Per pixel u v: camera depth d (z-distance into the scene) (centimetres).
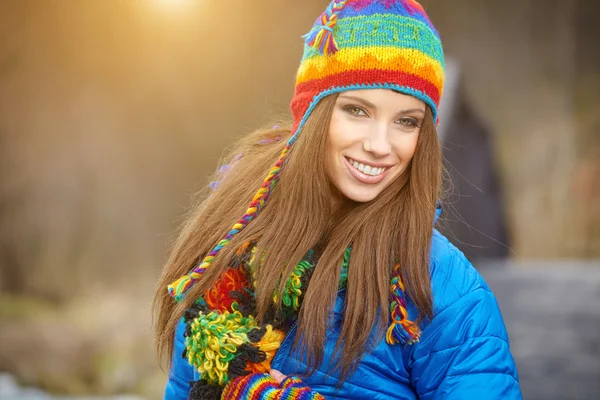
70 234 1694
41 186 1686
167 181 1870
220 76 1948
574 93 2508
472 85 2533
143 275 1752
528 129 2514
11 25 1634
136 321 1191
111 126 1772
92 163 1747
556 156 2469
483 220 1238
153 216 1831
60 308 1492
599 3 2484
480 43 2534
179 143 1900
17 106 1670
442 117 928
